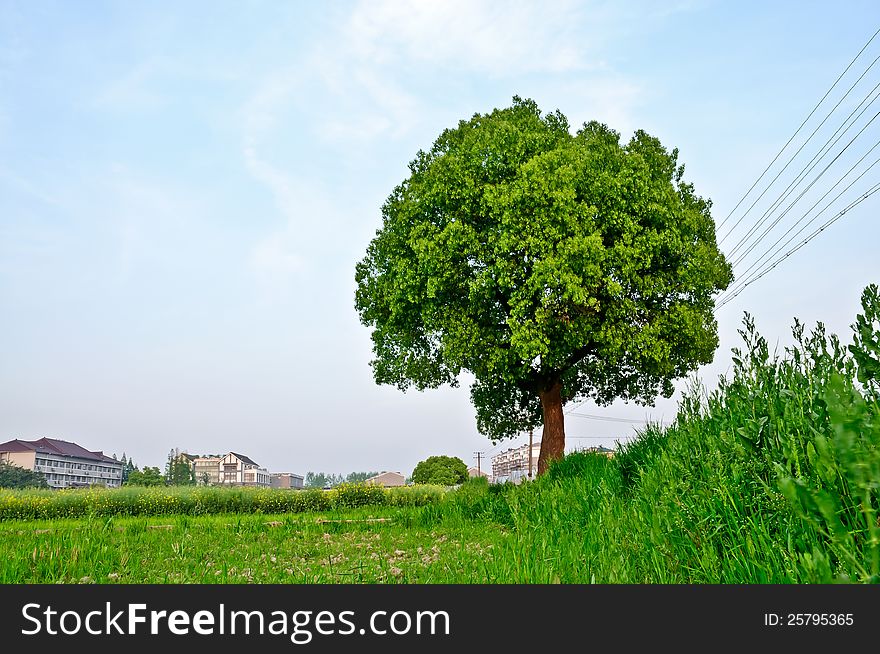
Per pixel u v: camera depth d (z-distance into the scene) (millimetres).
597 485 8438
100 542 8547
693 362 17531
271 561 7945
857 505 2588
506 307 16766
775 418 3859
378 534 11141
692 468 5070
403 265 16734
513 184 15805
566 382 20484
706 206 20172
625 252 15594
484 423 21672
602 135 18672
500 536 8422
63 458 95062
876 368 2938
